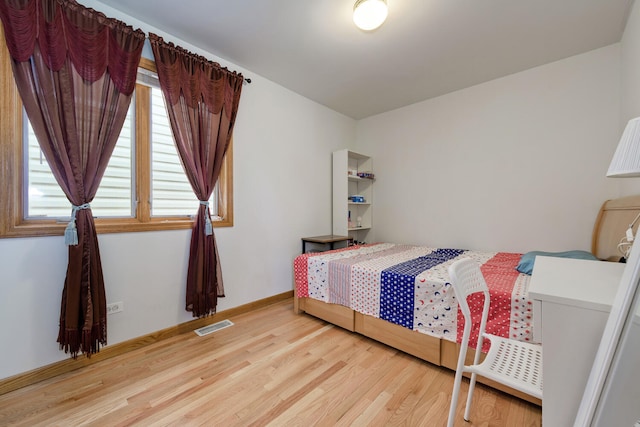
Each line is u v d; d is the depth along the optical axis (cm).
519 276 186
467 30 206
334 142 375
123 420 130
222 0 175
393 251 291
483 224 297
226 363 178
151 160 210
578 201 243
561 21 196
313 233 343
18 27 145
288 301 303
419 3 177
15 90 152
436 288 172
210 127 231
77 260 162
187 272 224
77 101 166
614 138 226
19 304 153
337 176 366
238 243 262
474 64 255
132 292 195
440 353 171
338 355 188
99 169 175
